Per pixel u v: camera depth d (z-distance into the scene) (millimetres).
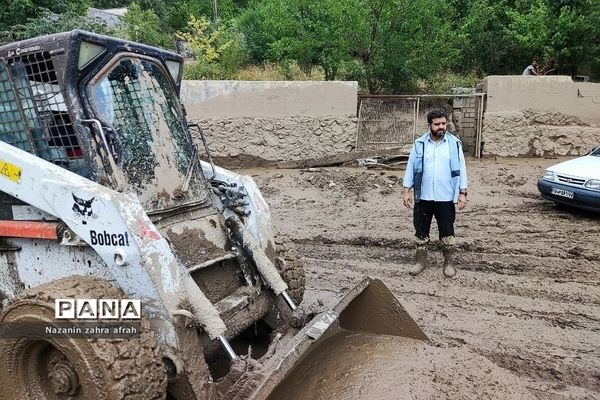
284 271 4379
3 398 3072
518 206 9445
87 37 3211
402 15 15031
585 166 8977
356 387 3256
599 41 17922
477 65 19516
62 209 3053
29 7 17297
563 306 5508
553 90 13320
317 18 16125
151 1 31984
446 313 5371
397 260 7066
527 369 4293
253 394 2785
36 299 2807
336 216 9195
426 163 6301
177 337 2920
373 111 13609
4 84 3395
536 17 17875
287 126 13250
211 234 3855
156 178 3592
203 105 13078
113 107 3402
